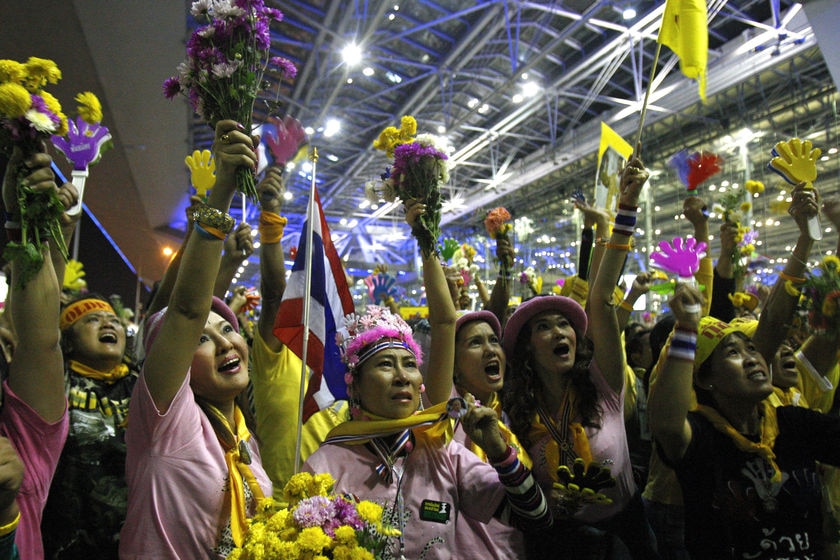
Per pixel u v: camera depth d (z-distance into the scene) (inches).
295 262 94.9
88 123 68.9
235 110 64.0
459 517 82.2
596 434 90.0
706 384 91.8
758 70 403.5
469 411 72.1
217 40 64.4
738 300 126.6
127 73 326.0
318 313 94.0
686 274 84.7
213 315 80.0
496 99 606.9
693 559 86.0
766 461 85.4
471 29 451.2
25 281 56.3
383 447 76.1
